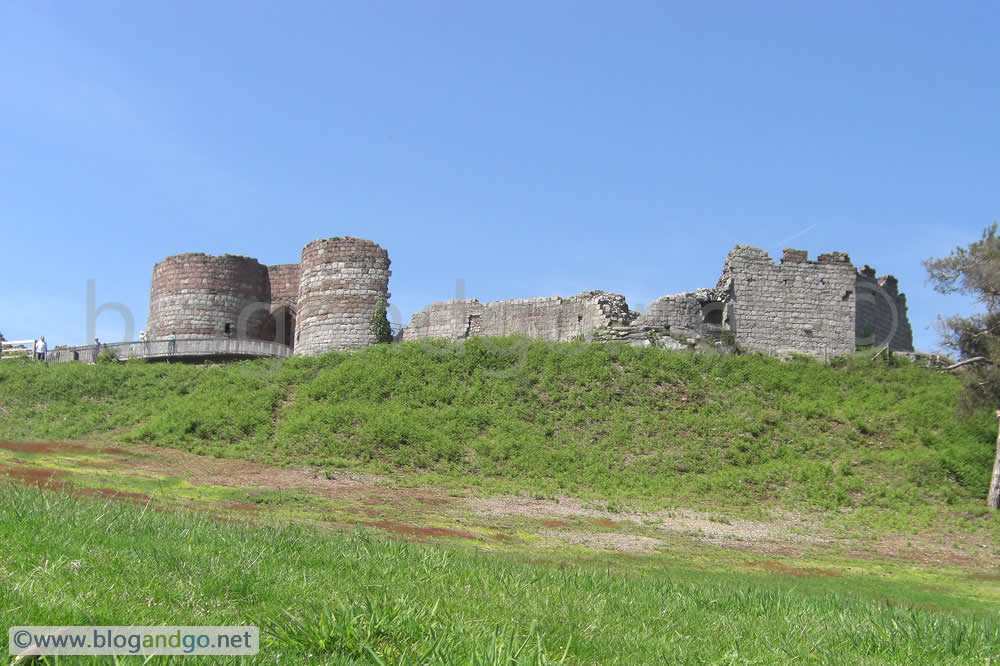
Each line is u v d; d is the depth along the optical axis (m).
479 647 7.89
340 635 8.04
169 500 21.22
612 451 32.19
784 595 13.88
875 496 29.50
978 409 33.38
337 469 29.47
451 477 29.59
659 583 14.35
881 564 22.88
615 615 10.96
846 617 11.72
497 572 13.02
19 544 10.31
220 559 11.16
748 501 28.80
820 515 27.89
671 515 26.77
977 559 24.41
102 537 11.48
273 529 14.67
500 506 26.27
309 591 10.11
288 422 33.47
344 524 20.78
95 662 6.88
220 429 32.66
